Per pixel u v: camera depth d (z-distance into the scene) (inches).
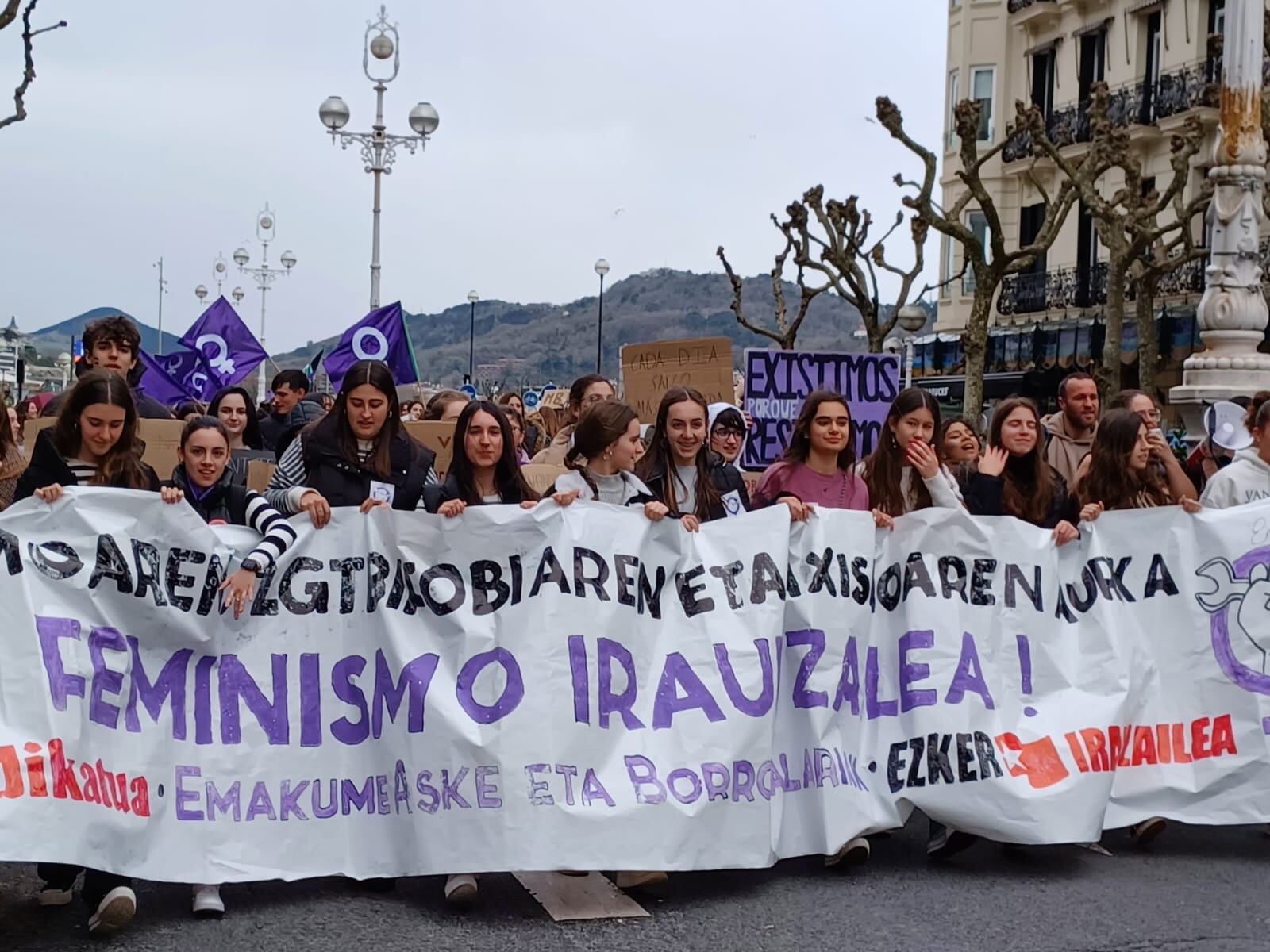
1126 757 251.0
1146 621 254.5
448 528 223.3
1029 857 244.7
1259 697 253.9
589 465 251.6
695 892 221.5
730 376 417.1
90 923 198.5
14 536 207.2
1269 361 535.8
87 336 328.5
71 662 205.5
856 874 232.8
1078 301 1387.8
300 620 220.5
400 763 217.0
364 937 198.4
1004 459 274.1
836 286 1327.5
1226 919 211.0
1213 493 279.6
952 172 1588.3
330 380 516.1
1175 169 967.6
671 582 230.2
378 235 1071.0
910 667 243.1
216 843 210.7
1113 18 1371.8
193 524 215.9
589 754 218.8
